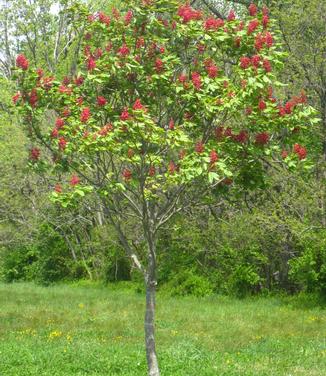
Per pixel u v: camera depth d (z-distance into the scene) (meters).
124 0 7.73
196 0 24.12
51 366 10.50
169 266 25.30
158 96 7.73
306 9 19.75
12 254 34.84
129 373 9.96
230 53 7.83
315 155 18.83
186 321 16.50
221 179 7.46
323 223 18.95
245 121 7.44
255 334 14.22
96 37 8.02
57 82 7.42
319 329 14.90
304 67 19.59
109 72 7.45
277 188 19.94
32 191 29.14
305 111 7.29
